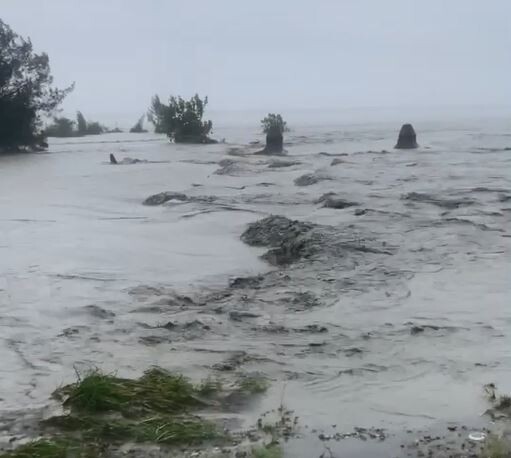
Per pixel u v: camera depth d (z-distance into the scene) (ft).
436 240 42.73
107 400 19.94
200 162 102.99
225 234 47.88
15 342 26.30
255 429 18.86
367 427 18.94
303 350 25.12
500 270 35.96
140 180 80.94
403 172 78.48
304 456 17.29
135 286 34.58
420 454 17.30
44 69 144.46
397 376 22.62
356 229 45.85
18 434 18.56
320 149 123.13
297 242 41.96
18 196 69.31
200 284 35.04
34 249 43.55
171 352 25.03
